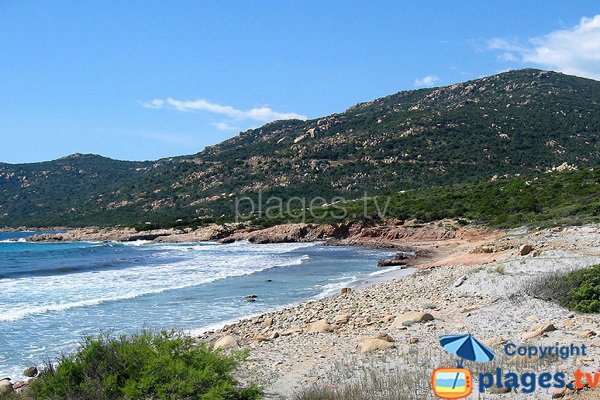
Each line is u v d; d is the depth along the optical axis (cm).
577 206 5359
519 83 18388
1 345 1623
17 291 2759
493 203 6812
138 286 2912
